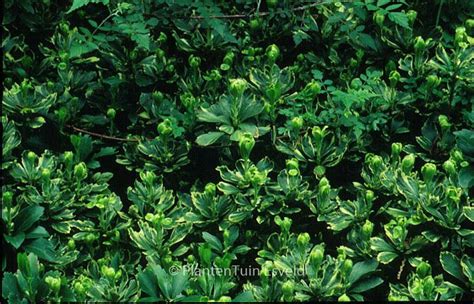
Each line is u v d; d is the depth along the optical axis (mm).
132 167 1756
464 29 1714
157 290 1486
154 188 1683
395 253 1546
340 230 1631
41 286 1471
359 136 1724
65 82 1792
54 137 1767
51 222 1633
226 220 1622
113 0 1855
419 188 1584
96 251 1660
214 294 1495
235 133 1638
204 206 1629
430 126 1729
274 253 1596
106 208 1651
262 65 1837
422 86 1758
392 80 1747
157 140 1739
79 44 1762
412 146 1732
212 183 1658
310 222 1669
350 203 1627
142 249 1647
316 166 1677
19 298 1464
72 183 1680
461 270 1515
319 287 1486
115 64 1838
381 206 1664
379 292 1606
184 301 1457
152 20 1815
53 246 1586
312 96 1739
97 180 1719
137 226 1679
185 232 1612
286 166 1681
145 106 1803
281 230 1610
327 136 1694
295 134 1684
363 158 1756
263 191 1636
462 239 1564
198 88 1823
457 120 1754
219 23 1804
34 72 1829
